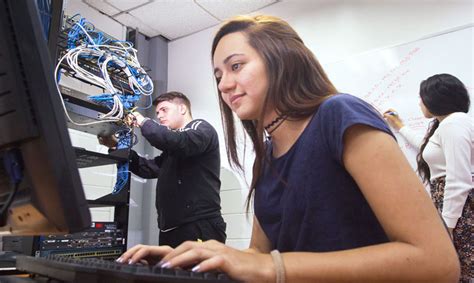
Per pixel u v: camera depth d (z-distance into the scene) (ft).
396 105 6.88
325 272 1.35
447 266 1.32
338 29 8.00
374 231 1.75
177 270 1.21
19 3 1.19
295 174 1.96
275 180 2.19
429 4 6.93
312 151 1.88
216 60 2.25
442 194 5.41
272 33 2.11
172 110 7.05
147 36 10.27
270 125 2.17
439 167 5.54
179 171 6.17
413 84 6.77
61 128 1.20
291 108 2.02
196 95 9.73
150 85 5.70
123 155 4.97
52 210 1.22
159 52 10.28
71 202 1.19
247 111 2.16
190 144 5.87
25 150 1.25
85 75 4.55
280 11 8.83
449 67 6.47
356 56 7.56
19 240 3.93
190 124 6.43
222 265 1.30
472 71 6.24
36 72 1.19
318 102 1.98
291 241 2.05
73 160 1.22
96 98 4.63
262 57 2.08
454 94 5.56
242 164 3.12
